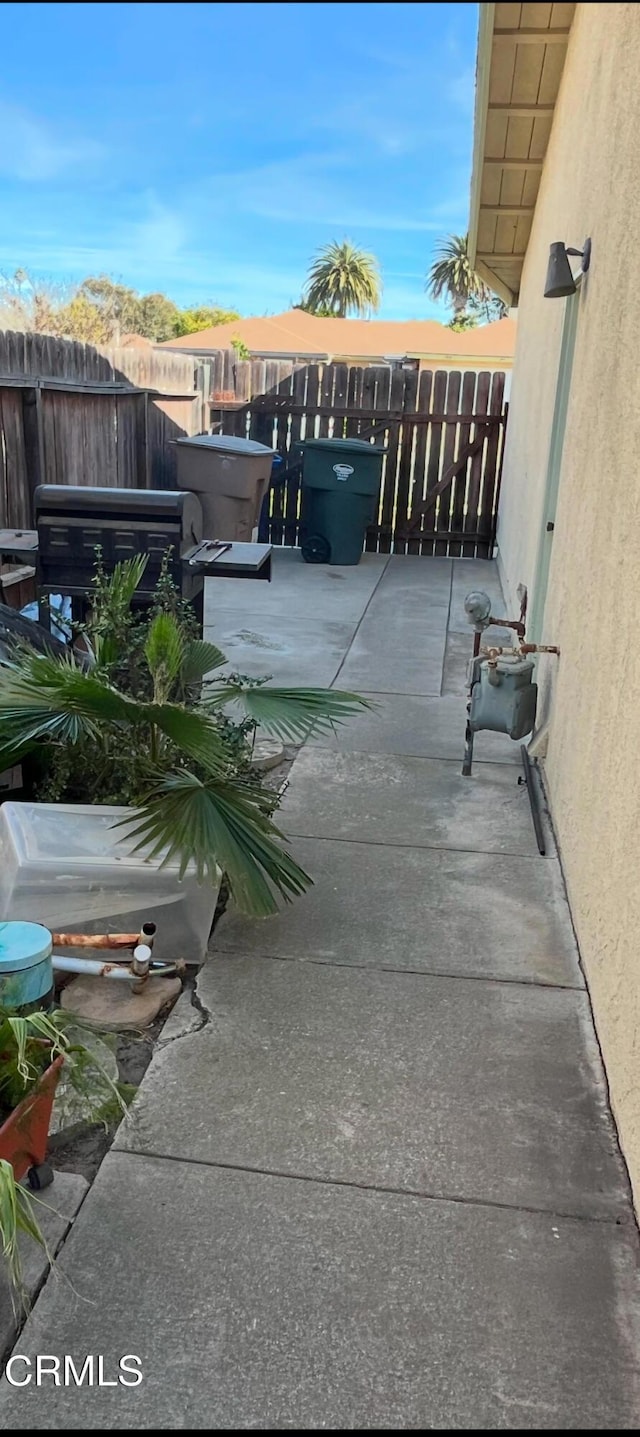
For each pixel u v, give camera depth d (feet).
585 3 15.79
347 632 24.43
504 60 18.99
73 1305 6.19
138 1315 6.14
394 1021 9.18
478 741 16.74
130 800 10.94
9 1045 6.57
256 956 10.18
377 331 114.01
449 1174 7.36
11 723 10.29
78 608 17.51
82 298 93.40
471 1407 5.65
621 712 9.06
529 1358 5.96
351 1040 8.88
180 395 32.94
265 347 98.32
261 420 36.68
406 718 17.87
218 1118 7.87
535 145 22.04
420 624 25.50
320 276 163.12
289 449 36.22
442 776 15.19
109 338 83.05
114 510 16.90
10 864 9.68
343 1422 5.55
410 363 53.72
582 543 12.34
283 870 9.97
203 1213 6.93
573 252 14.46
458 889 11.70
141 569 13.60
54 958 9.29
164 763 11.10
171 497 16.90
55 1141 7.57
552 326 18.89
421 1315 6.21
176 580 17.10
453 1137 7.74
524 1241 6.79
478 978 9.90
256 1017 9.18
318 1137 7.69
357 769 15.39
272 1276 6.44
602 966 9.05
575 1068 8.61
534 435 21.26
